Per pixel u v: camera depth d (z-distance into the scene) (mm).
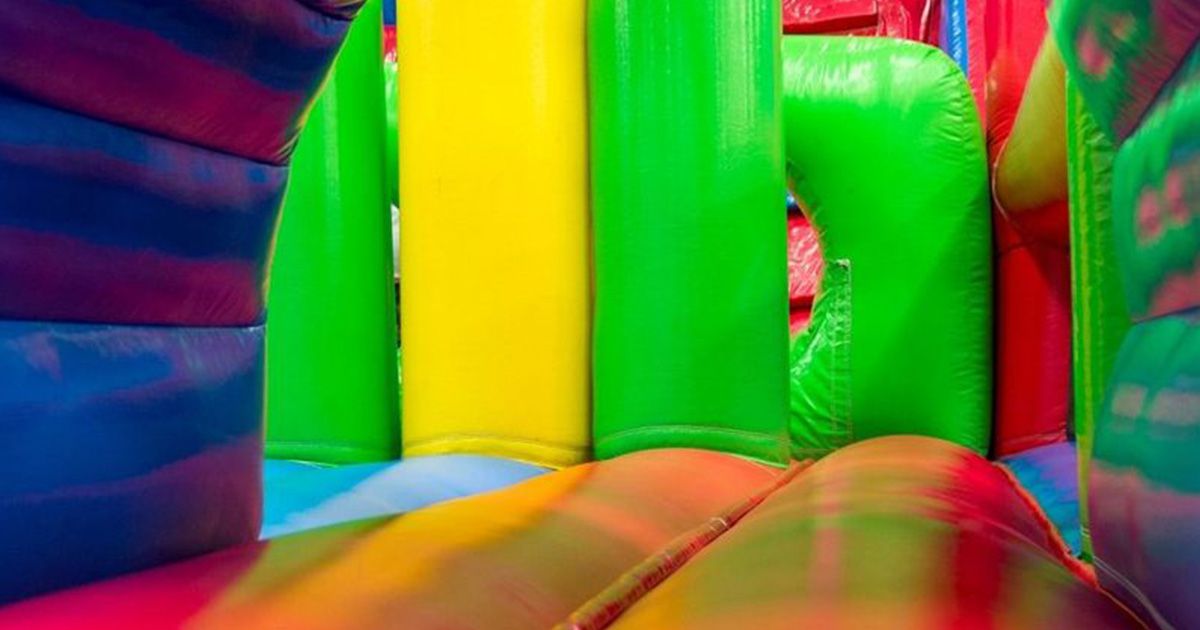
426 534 1001
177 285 827
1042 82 1790
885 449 1811
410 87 2012
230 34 773
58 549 745
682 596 796
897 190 2365
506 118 1946
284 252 2018
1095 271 1220
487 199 1942
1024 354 2404
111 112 736
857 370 2385
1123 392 890
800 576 796
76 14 672
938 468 1535
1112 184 1067
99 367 768
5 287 697
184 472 848
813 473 1604
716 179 1881
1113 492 857
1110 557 871
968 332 2383
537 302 1928
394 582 818
